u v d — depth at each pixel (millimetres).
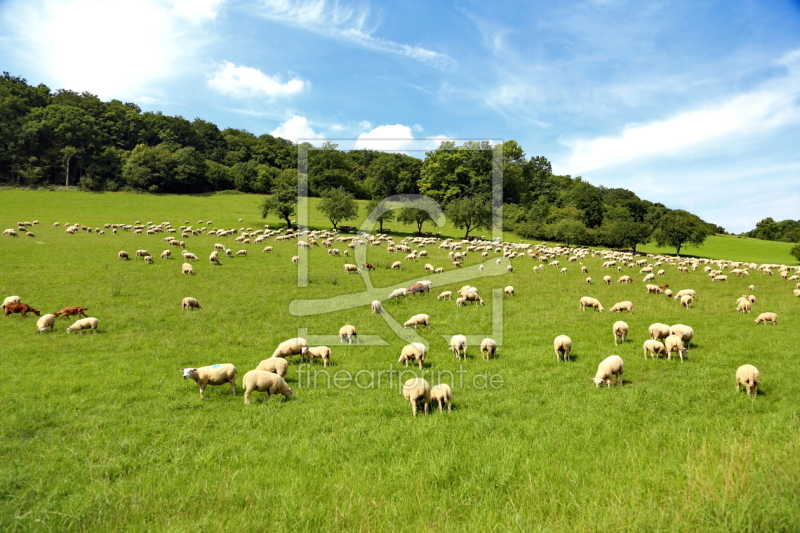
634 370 16828
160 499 7832
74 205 91500
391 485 8336
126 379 15891
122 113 169875
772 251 94188
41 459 9711
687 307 29797
